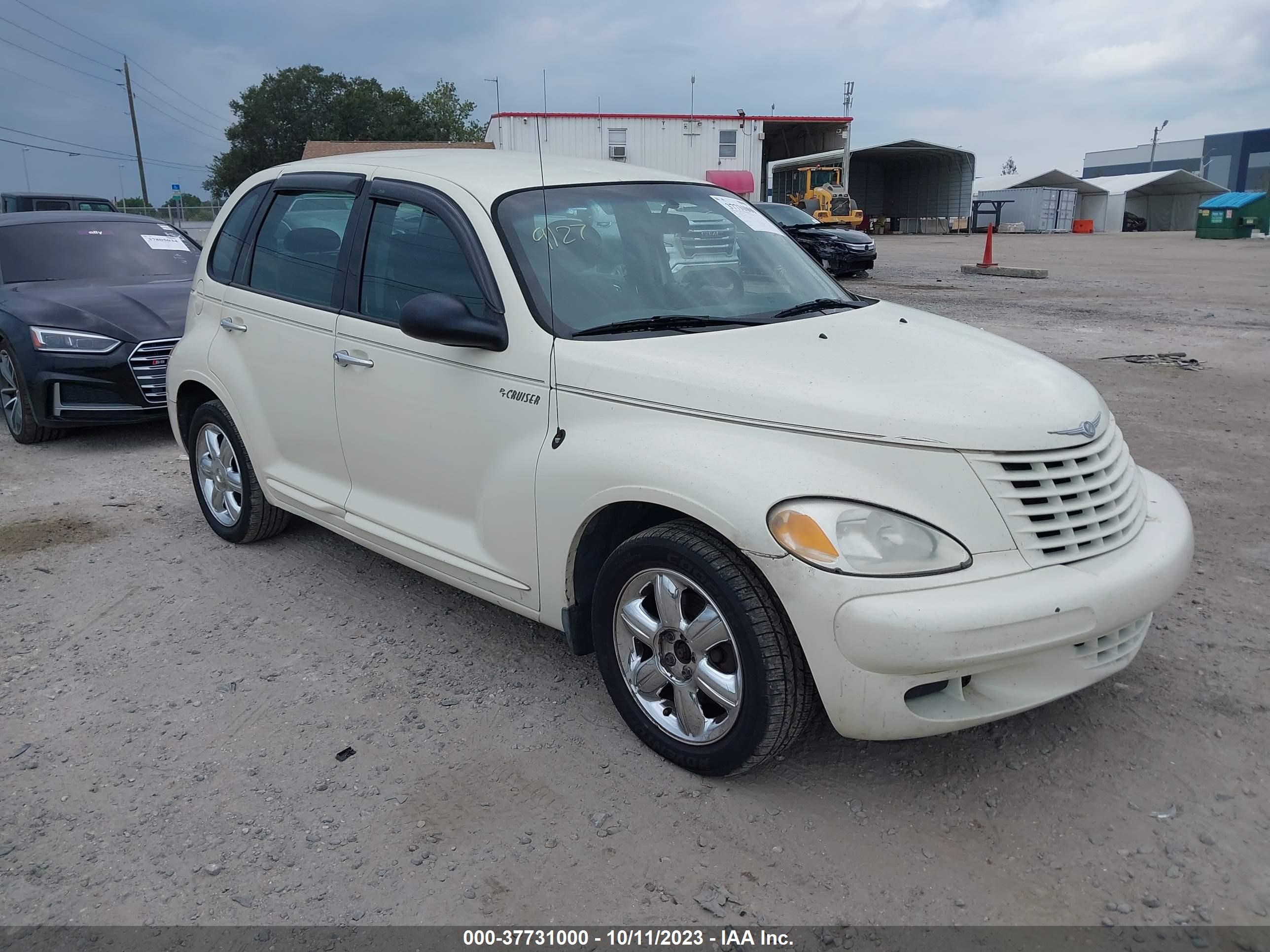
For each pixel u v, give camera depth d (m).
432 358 3.63
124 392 6.96
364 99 70.00
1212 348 10.66
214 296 4.92
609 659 3.23
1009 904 2.54
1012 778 3.05
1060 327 12.44
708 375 2.96
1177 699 3.47
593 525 3.20
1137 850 2.72
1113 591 2.74
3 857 2.78
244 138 71.94
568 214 3.69
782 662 2.72
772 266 4.01
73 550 5.12
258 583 4.66
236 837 2.85
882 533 2.61
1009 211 56.16
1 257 7.95
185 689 3.69
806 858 2.72
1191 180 57.78
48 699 3.63
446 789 3.05
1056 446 2.80
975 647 2.56
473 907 2.56
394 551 3.99
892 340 3.32
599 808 2.94
